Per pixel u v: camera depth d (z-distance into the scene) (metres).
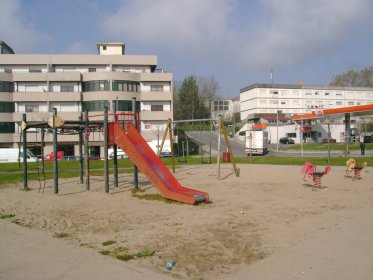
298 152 56.03
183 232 8.72
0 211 12.07
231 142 78.12
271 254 6.93
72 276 5.83
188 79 114.88
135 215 10.90
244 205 12.16
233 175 22.45
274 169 26.23
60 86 65.00
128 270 6.11
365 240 7.64
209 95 121.00
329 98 104.88
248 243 7.68
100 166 32.56
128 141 14.66
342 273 5.84
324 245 7.38
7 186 18.72
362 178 19.61
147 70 69.00
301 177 20.50
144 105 65.81
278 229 8.82
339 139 76.38
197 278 5.82
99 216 10.90
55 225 9.84
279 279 5.65
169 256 6.92
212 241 7.88
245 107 107.50
